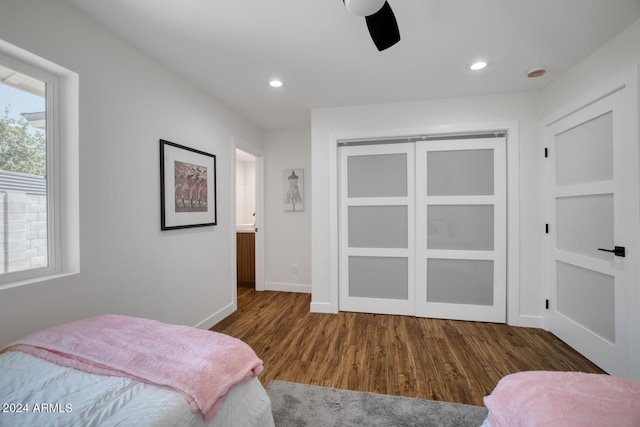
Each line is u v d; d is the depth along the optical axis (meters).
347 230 3.11
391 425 1.46
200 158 2.57
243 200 5.27
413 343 2.37
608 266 1.87
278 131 4.00
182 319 2.36
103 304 1.68
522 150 2.66
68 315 1.49
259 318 2.96
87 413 0.76
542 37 1.82
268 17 1.63
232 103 2.96
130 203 1.86
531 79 2.40
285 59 2.10
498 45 1.92
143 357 1.01
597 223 1.98
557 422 0.73
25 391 0.84
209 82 2.46
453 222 2.87
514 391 0.93
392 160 3.00
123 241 1.81
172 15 1.60
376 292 3.07
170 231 2.22
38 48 1.34
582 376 0.96
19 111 1.38
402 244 2.99
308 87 2.57
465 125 2.76
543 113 2.58
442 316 2.90
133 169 1.89
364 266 3.09
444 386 1.78
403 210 2.99
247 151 3.63
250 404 1.09
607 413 0.75
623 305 1.75
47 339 1.11
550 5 1.54
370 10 1.26
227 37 1.82
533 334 2.51
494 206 2.77
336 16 1.62
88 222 1.58
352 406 1.60
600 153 1.95
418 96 2.76
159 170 2.12
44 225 1.48
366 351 2.24
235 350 1.13
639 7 1.54
